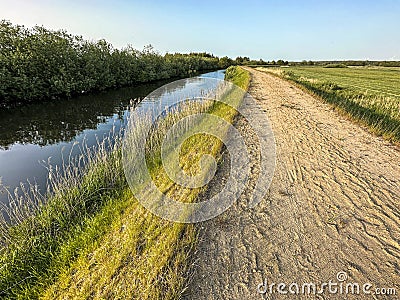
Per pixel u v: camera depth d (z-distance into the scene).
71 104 18.30
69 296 3.08
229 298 2.96
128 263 3.39
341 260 3.58
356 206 4.87
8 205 5.44
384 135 9.08
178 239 3.71
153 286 2.98
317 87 21.91
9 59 16.36
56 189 5.02
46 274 3.56
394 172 6.37
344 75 44.94
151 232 3.91
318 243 3.88
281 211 4.63
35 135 11.41
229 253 3.62
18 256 3.83
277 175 5.97
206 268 3.35
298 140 8.41
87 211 5.00
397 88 25.97
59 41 20.53
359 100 14.52
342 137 8.88
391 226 4.33
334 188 5.50
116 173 5.94
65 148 9.72
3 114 14.75
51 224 4.51
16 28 17.75
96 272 3.34
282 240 3.92
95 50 24.98
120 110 16.94
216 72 63.78
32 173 7.38
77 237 4.09
